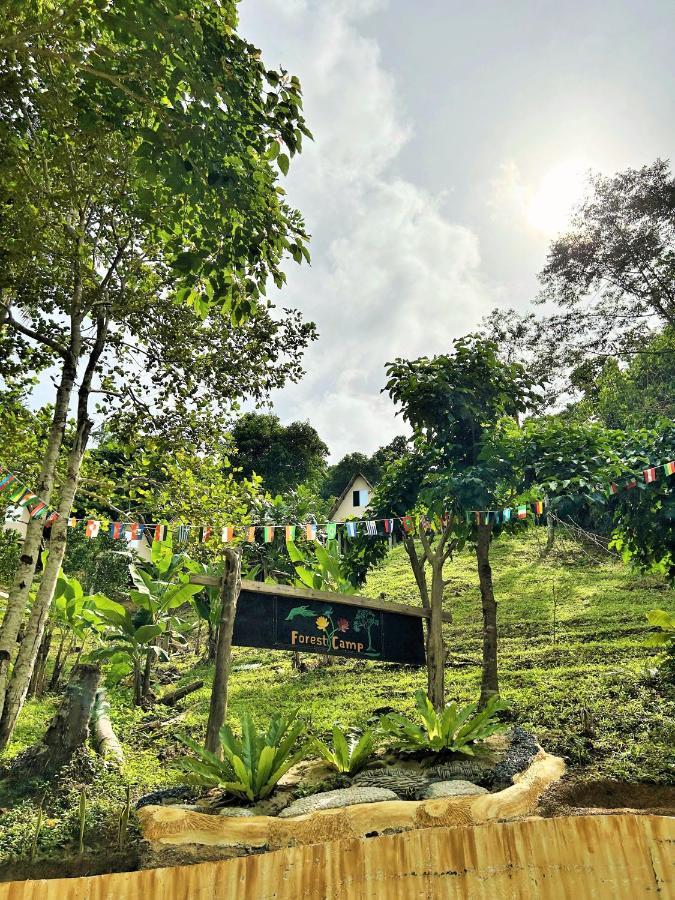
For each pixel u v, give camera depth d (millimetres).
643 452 8742
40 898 3215
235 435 33031
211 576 7613
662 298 22250
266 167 6164
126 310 9375
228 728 6418
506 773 5812
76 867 4777
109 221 9016
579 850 3295
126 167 7844
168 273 9500
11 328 9625
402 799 5488
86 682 7578
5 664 7598
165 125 5438
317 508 18562
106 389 10273
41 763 6922
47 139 7832
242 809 5488
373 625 8539
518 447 8719
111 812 5645
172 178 5254
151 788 6742
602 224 22219
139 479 10297
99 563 17438
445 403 8992
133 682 11789
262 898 3326
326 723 8867
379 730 7172
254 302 6398
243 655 15391
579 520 9836
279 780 6406
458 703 9180
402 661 8570
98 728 8367
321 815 5074
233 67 5562
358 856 3436
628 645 10859
